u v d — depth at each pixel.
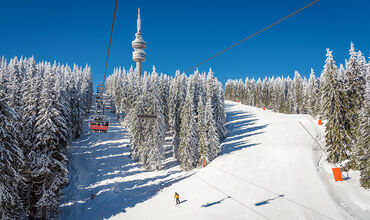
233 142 50.34
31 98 25.44
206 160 40.75
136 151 47.00
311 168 32.34
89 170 42.84
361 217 20.78
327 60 33.31
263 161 37.16
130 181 39.31
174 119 51.09
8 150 17.02
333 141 32.03
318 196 25.05
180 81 56.22
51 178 24.64
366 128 25.11
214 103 54.56
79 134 55.25
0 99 17.05
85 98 71.25
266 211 23.03
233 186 29.66
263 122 65.94
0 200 15.99
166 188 34.25
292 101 87.62
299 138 48.78
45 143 23.45
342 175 29.19
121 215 27.22
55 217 27.28
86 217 28.09
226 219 22.48
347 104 31.47
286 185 28.16
